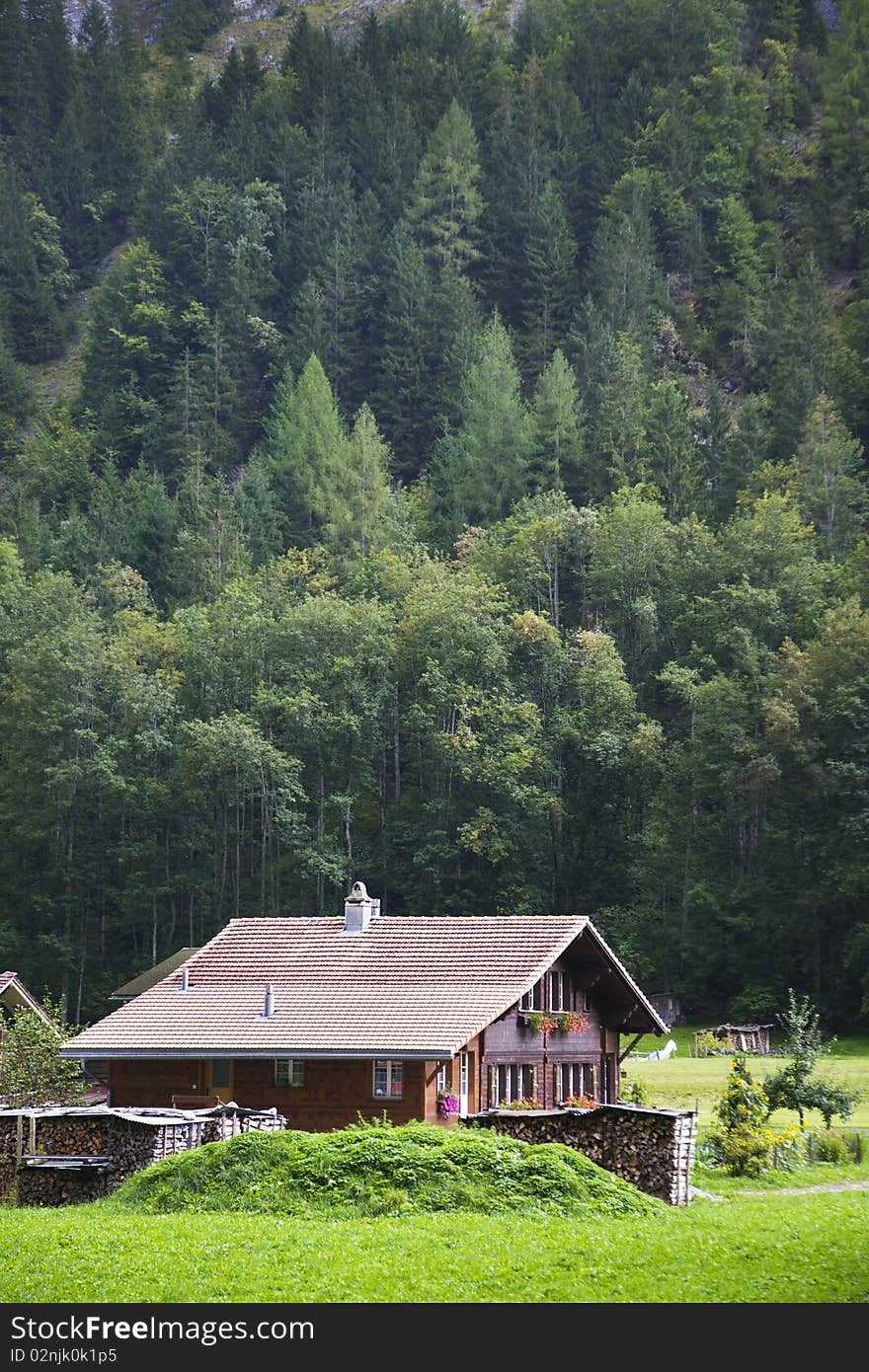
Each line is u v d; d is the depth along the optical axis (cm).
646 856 10075
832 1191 3278
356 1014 4066
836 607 10969
